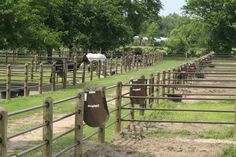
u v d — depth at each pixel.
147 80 16.64
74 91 24.25
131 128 13.39
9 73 20.25
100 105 10.10
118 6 66.69
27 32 30.50
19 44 30.39
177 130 13.88
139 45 122.44
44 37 34.28
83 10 53.84
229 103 20.61
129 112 15.63
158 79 19.52
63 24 50.34
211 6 83.94
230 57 62.09
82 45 55.62
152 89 17.81
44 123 8.19
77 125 9.69
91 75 31.95
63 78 26.62
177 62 64.69
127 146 11.52
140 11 79.88
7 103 18.61
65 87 26.58
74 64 28.47
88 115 10.06
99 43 57.84
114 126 13.84
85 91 10.05
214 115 16.95
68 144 11.52
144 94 14.12
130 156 10.42
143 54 54.09
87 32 54.94
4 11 27.53
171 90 22.97
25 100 19.73
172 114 17.00
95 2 54.75
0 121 6.41
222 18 81.06
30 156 10.13
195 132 13.56
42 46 33.91
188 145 11.82
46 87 26.70
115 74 38.81
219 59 58.91
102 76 36.16
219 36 83.25
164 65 56.38
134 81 14.12
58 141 11.79
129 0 78.12
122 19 58.47
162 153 10.83
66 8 52.56
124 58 42.84
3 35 28.38
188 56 80.69
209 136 13.02
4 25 28.45
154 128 14.24
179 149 11.29
